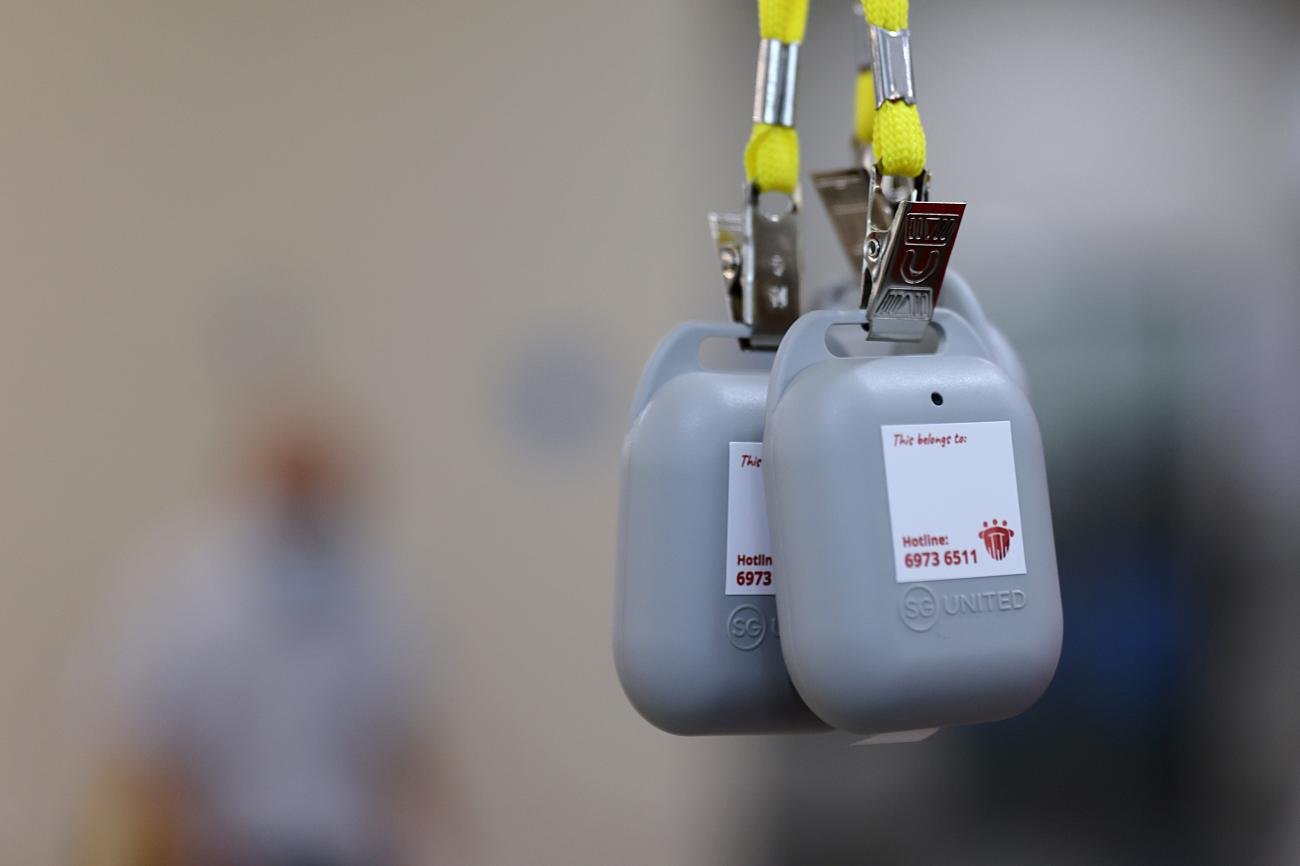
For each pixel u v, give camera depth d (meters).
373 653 1.42
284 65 1.66
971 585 0.39
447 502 1.63
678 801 1.58
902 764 1.49
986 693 0.39
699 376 0.44
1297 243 1.53
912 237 0.40
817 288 0.72
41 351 1.62
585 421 1.66
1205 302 1.53
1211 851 1.41
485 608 1.62
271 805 1.34
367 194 1.66
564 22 1.67
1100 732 1.42
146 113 1.64
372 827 1.40
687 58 1.68
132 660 1.39
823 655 0.38
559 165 1.67
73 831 1.47
